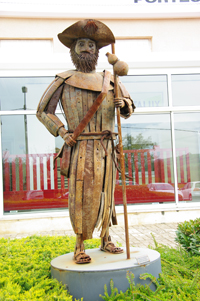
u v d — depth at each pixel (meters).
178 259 4.06
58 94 3.51
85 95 3.39
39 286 3.04
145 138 9.09
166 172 9.10
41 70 8.68
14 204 8.63
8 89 8.72
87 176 3.32
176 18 9.37
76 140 3.41
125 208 3.39
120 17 9.11
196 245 4.32
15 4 8.66
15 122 8.73
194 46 9.42
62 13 8.84
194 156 9.26
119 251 3.61
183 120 9.27
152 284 3.18
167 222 8.87
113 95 3.51
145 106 9.10
